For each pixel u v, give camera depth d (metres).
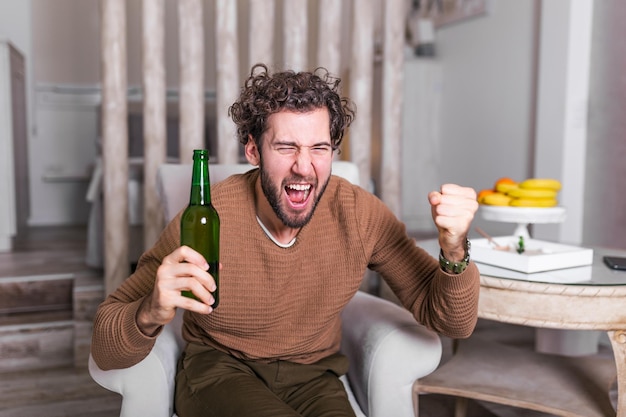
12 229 3.67
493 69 3.68
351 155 2.92
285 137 1.05
